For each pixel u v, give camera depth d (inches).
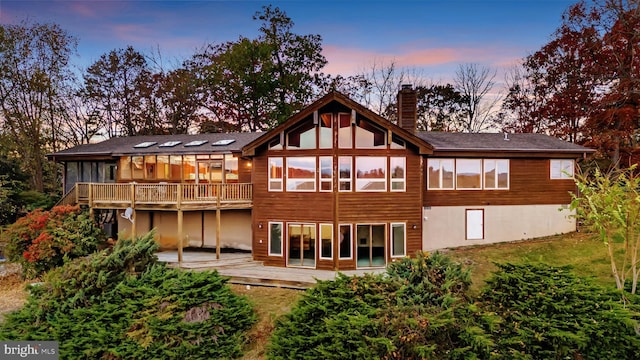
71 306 427.5
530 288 364.2
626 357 318.0
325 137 608.1
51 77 1115.9
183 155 736.3
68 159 824.3
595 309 339.9
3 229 796.0
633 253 394.9
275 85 1269.7
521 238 705.0
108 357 391.9
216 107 1339.8
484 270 554.6
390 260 607.5
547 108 1089.4
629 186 384.5
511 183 704.4
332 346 330.6
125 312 412.5
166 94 1343.5
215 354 391.9
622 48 905.5
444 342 327.3
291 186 623.2
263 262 635.5
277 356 357.7
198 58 1355.8
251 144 629.6
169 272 469.4
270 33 1284.4
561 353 320.8
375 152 605.6
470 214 695.7
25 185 1042.1
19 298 535.5
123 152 760.3
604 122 930.1
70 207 640.4
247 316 429.7
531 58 1165.1
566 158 719.1
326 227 604.7
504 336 346.0
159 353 380.5
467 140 732.0
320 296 383.6
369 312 346.6
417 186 617.3
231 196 642.2
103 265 459.5
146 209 621.6
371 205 606.2
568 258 572.1
